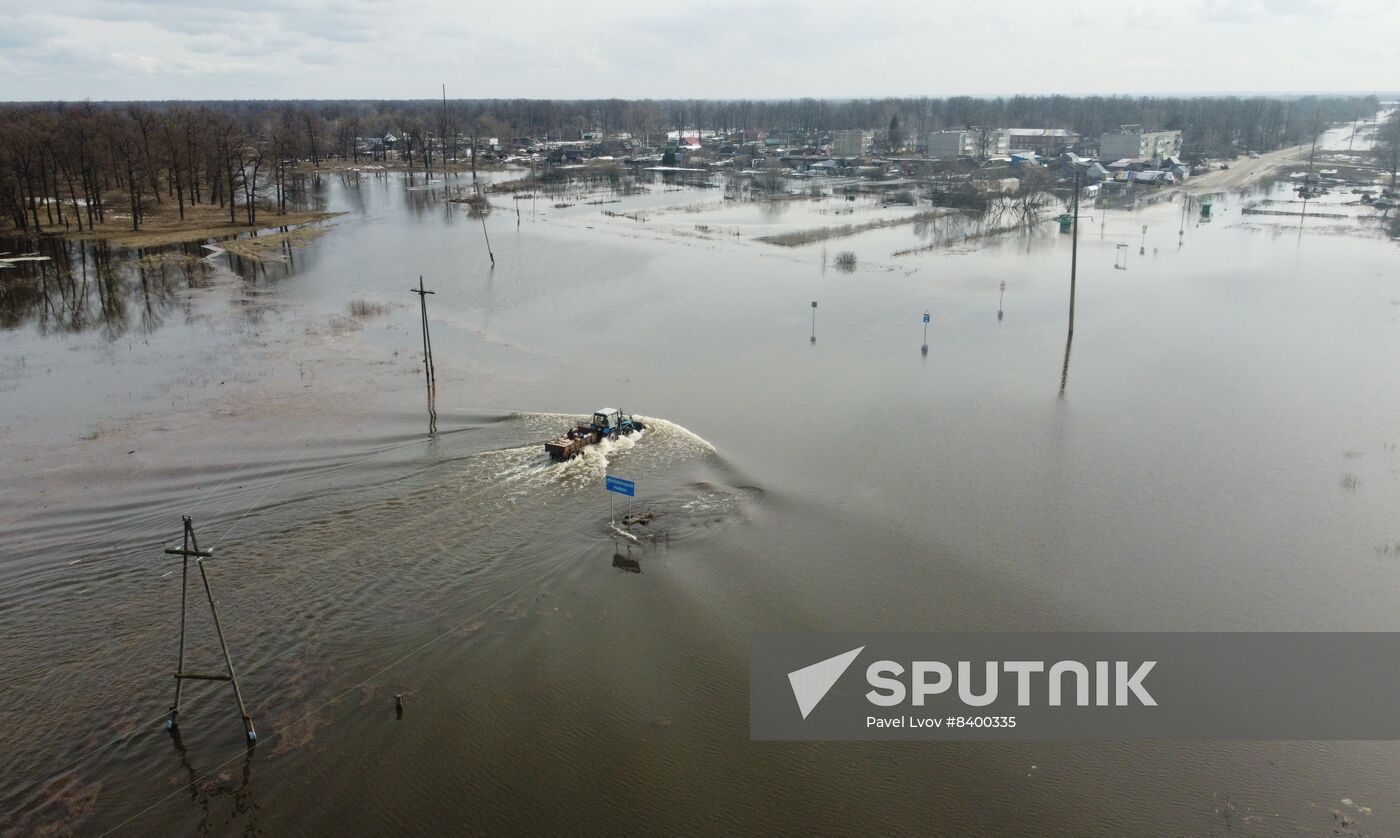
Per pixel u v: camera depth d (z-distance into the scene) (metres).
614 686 29.98
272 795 25.42
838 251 121.56
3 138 124.62
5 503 42.69
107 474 46.06
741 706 29.00
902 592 35.62
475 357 69.25
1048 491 44.97
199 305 86.94
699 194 196.12
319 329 77.44
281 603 34.41
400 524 40.69
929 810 24.73
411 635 32.62
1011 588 35.94
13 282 96.94
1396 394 59.22
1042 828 24.09
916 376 64.69
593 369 66.31
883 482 46.03
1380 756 26.56
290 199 174.62
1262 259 110.94
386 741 27.47
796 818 24.48
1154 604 34.81
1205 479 46.38
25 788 25.53
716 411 57.03
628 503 42.97
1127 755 26.75
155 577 36.19
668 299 91.25
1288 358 67.94
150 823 24.44
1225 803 24.91
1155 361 67.75
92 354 69.50
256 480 45.34
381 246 123.69
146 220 137.88
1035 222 147.75
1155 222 147.12
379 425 53.47
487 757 26.83
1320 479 46.19
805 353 71.06
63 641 32.00
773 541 39.66
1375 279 97.25
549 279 101.50
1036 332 77.06
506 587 35.69
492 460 48.12
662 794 25.38
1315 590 35.72
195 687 29.83
